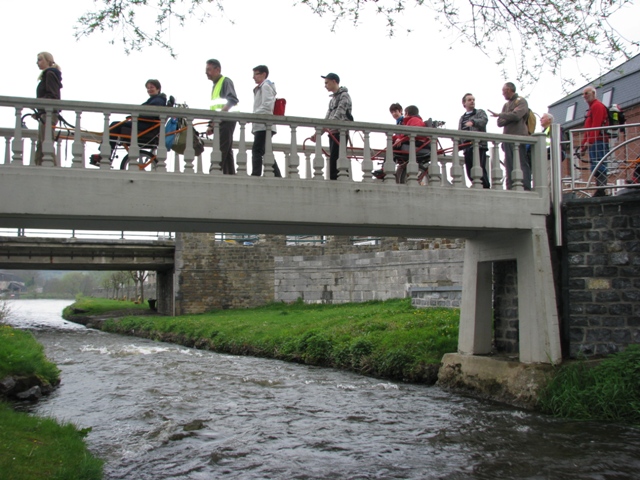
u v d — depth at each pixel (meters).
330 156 10.69
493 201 10.52
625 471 7.22
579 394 9.70
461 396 11.48
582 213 10.73
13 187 8.11
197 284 34.00
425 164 12.24
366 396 11.80
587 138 11.24
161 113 8.84
